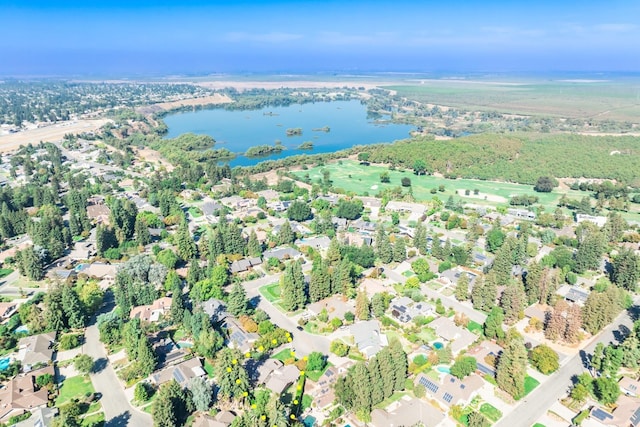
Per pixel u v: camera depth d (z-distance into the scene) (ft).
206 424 458.09
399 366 513.04
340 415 487.61
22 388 511.81
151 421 480.23
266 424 442.50
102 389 528.22
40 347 586.86
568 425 477.36
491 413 492.54
